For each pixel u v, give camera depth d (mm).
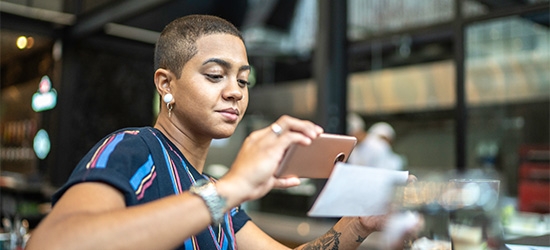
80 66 5137
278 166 691
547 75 4941
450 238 677
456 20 3377
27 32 4762
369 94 6301
